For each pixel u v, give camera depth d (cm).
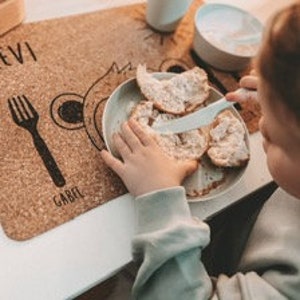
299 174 55
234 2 96
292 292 58
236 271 70
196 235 60
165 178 64
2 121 66
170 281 59
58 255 58
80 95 73
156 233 59
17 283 55
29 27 77
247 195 71
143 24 85
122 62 79
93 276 58
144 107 70
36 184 62
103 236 61
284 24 46
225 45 84
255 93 74
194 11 91
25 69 72
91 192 64
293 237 63
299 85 45
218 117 73
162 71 81
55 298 55
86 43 79
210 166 70
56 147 66
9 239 58
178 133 70
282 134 51
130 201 65
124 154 66
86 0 85
